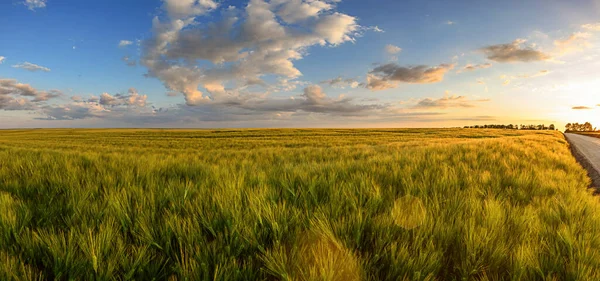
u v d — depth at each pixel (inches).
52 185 148.5
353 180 153.9
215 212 101.7
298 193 128.6
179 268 70.4
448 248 87.0
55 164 202.2
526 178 191.5
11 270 67.9
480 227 93.0
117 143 1218.6
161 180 163.5
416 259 75.0
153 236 88.2
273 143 1056.2
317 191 135.8
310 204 115.5
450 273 78.2
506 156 348.2
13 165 203.3
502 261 78.8
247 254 81.9
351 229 92.5
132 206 113.9
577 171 315.9
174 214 98.7
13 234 88.7
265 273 73.1
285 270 69.4
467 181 174.9
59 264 72.2
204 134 2138.3
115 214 102.2
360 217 95.9
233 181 143.3
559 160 357.4
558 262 78.2
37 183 152.6
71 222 98.2
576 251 84.4
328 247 78.7
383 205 119.0
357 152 450.0
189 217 94.4
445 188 153.5
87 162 223.6
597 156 612.4
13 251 78.4
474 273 74.4
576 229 102.0
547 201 139.5
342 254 75.1
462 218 104.0
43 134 2613.2
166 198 121.1
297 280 67.1
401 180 169.3
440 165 235.1
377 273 71.9
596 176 348.2
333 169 190.2
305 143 1046.4
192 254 77.2
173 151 697.6
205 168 201.3
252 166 246.8
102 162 218.4
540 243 86.7
